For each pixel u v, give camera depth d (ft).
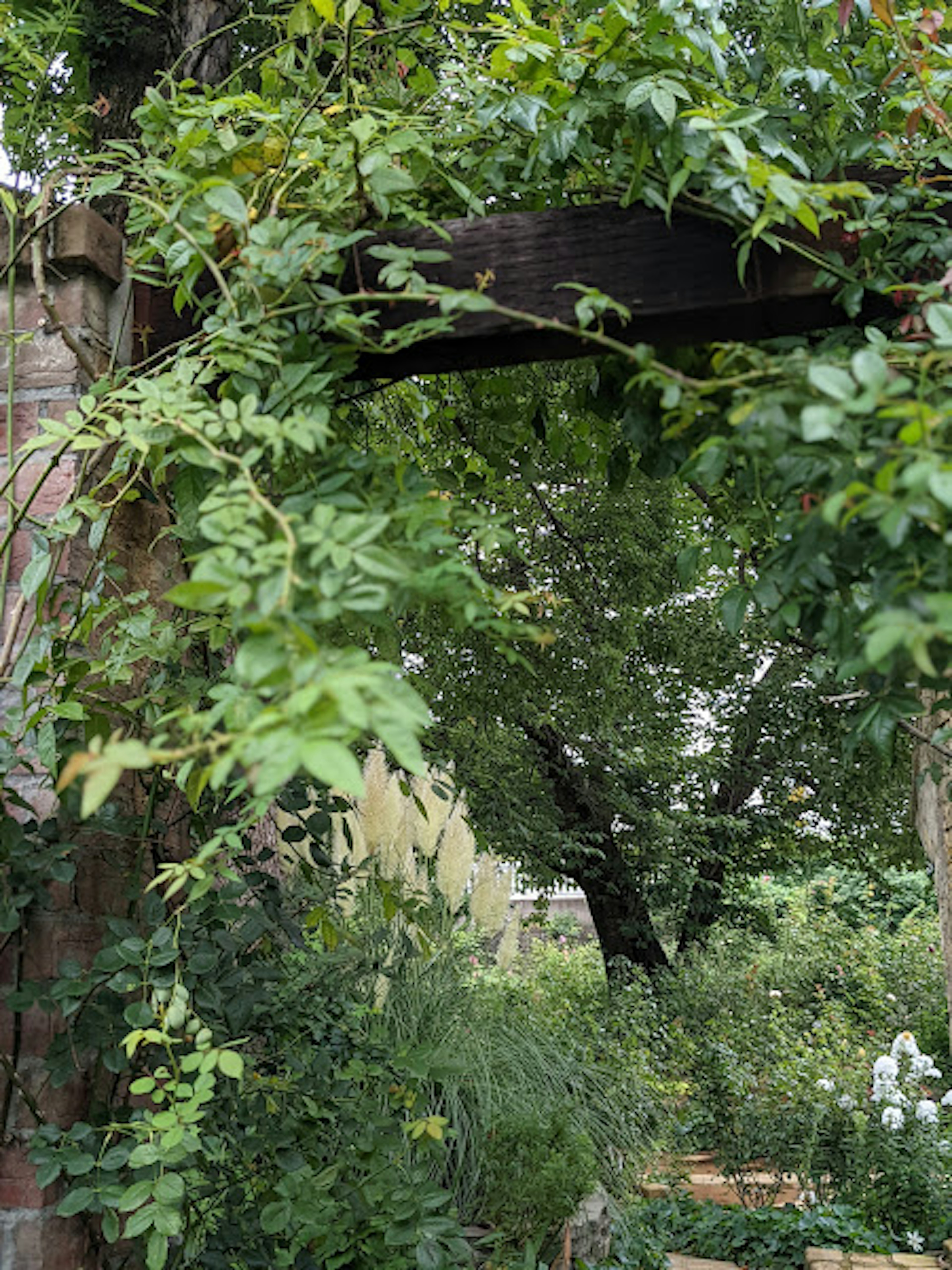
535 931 42.45
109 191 6.00
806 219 5.02
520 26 6.29
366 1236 7.21
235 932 8.09
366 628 5.65
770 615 5.17
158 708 6.34
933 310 4.37
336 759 2.71
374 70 7.13
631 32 5.61
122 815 6.70
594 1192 13.21
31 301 6.88
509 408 8.17
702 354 5.84
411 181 5.54
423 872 15.93
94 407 5.39
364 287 5.77
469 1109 12.78
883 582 4.08
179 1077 5.80
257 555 3.72
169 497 7.12
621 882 29.81
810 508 4.40
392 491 5.02
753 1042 23.17
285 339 5.41
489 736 19.98
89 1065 6.41
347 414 6.77
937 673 4.05
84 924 6.52
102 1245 6.40
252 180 5.70
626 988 25.76
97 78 10.05
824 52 6.37
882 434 4.14
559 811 26.96
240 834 6.75
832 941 33.63
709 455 4.81
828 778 28.91
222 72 10.20
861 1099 20.52
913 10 6.07
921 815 14.19
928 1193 18.57
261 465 5.03
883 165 5.91
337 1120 7.86
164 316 6.88
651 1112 17.62
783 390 4.34
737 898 34.14
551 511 17.08
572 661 18.97
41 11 7.42
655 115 5.37
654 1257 16.42
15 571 6.71
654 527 19.10
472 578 4.48
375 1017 12.60
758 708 29.30
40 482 5.93
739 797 32.53
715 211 5.60
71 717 5.85
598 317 5.62
